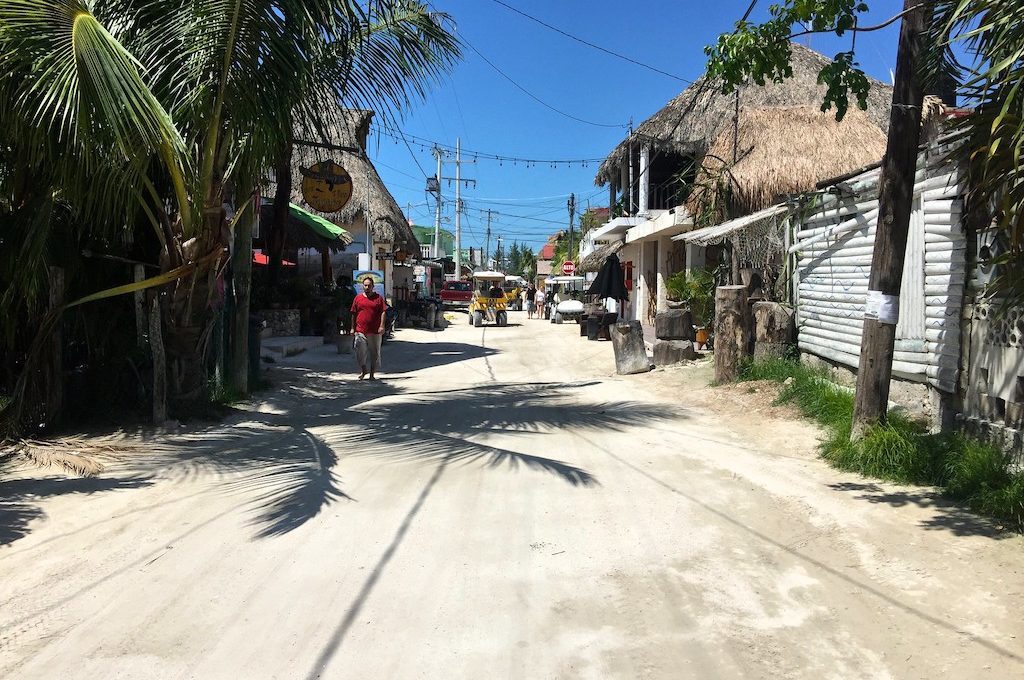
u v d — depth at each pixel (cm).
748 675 301
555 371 1364
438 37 916
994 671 301
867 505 517
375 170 2527
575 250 5659
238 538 456
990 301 592
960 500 520
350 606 363
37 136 643
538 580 394
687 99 1828
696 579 395
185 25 679
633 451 690
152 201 831
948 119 579
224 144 752
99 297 734
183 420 808
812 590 380
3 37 600
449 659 314
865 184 836
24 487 562
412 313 2877
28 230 687
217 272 825
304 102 783
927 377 680
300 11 682
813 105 1748
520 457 655
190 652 320
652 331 1941
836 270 915
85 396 808
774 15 582
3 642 330
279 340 1764
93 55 585
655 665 309
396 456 666
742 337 1041
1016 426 556
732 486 568
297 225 2036
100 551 435
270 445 714
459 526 479
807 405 843
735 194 1281
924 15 588
